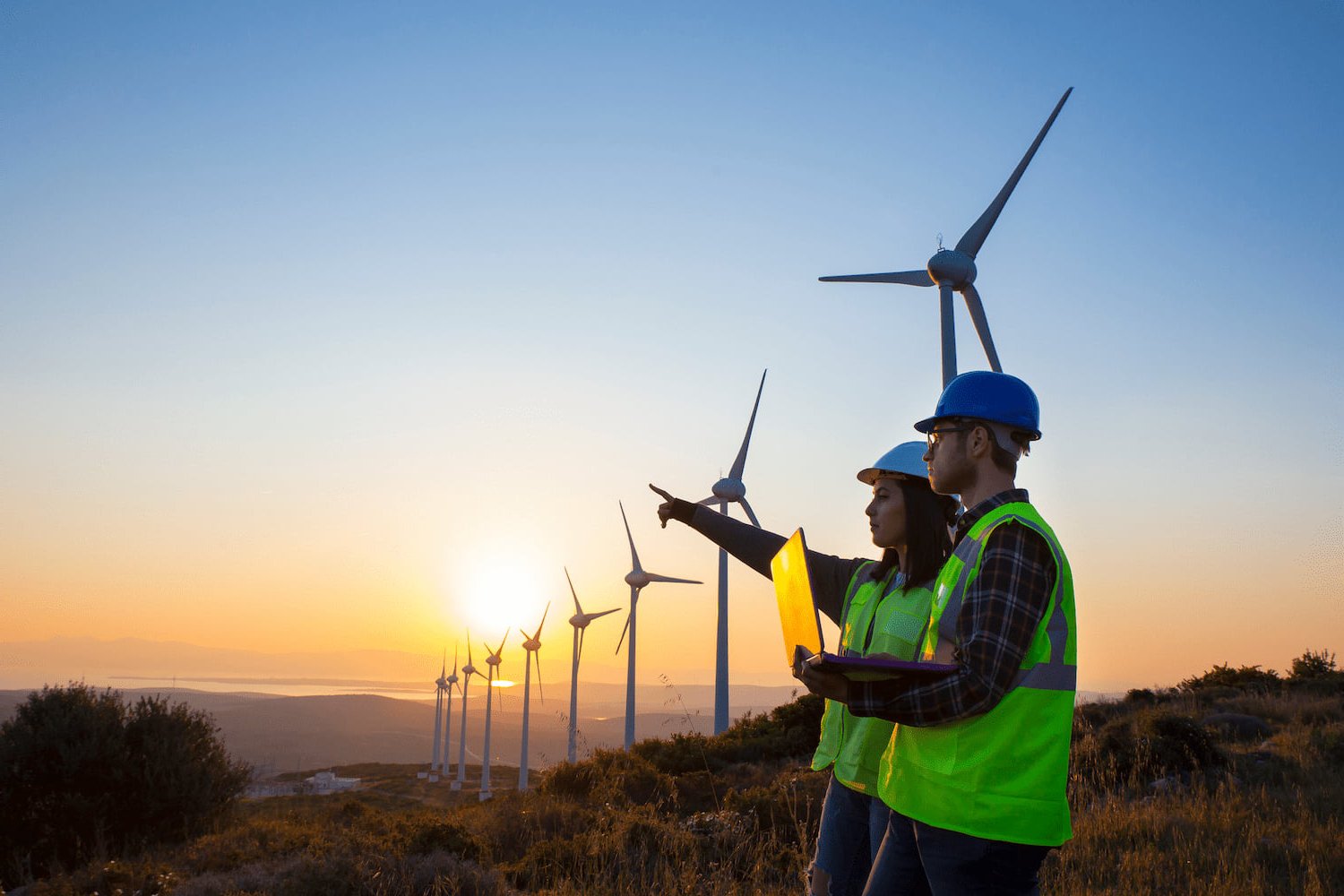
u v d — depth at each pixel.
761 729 25.75
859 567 3.92
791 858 7.80
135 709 18.86
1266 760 13.60
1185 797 10.21
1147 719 13.19
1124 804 9.95
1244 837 8.07
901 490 3.45
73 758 16.94
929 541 3.37
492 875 8.73
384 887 8.59
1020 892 2.38
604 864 8.45
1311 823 8.58
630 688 52.50
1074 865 7.37
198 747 18.94
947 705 2.22
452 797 62.34
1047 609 2.39
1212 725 17.89
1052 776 2.34
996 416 2.71
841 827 3.66
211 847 13.42
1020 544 2.39
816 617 2.55
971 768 2.35
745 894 6.87
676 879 7.18
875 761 3.38
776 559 3.22
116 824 17.12
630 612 53.88
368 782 76.75
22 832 16.59
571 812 12.73
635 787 15.99
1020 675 2.37
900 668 2.25
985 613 2.31
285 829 15.13
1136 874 6.79
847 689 2.40
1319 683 25.77
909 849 2.68
